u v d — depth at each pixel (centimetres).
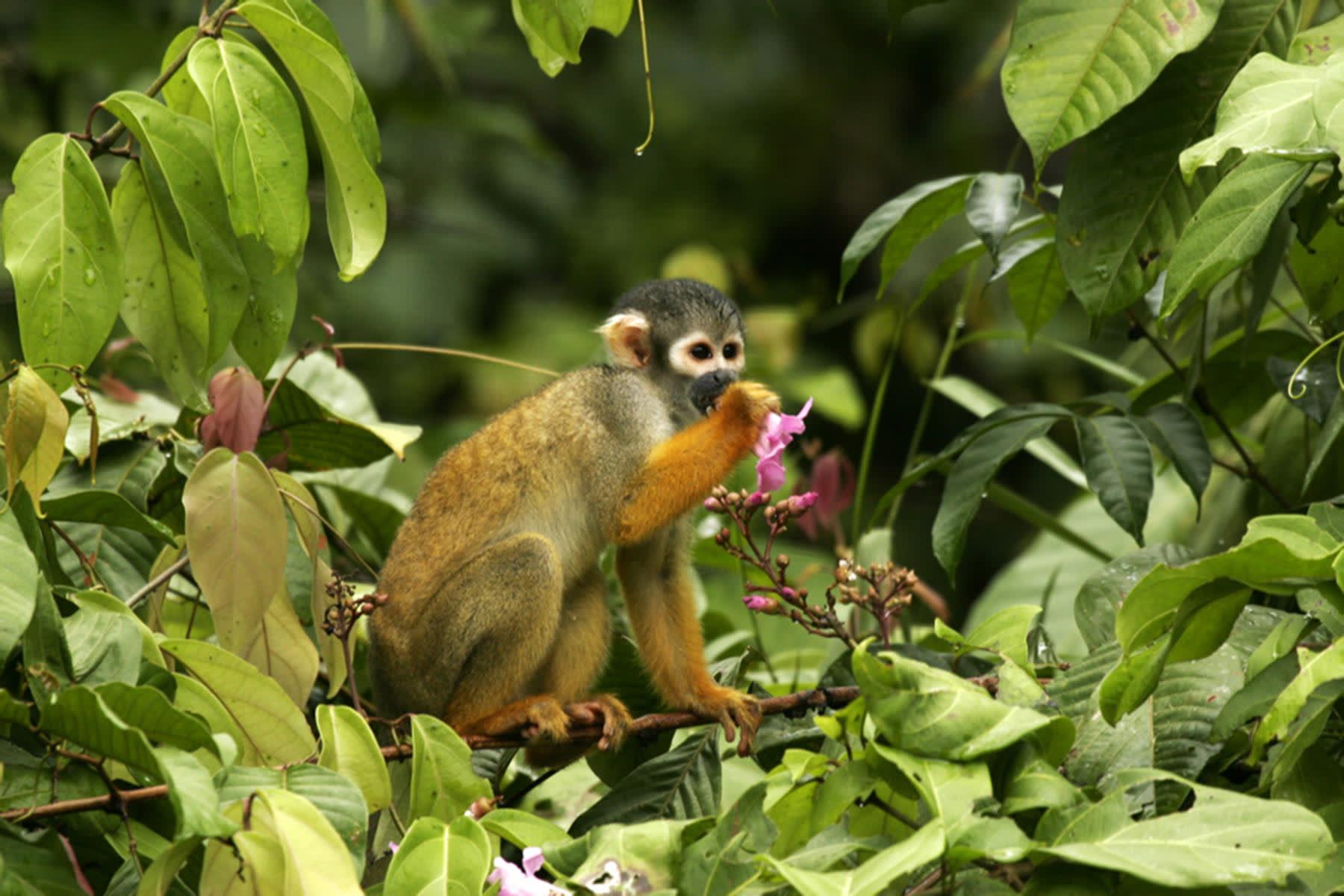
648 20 2462
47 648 569
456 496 906
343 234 707
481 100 2328
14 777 576
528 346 2022
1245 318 896
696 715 790
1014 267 909
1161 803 582
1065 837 501
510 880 550
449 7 1708
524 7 721
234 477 691
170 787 469
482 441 926
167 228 717
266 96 662
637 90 2423
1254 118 609
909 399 2211
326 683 920
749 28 2483
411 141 2159
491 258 2150
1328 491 838
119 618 605
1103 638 723
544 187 2238
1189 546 1012
